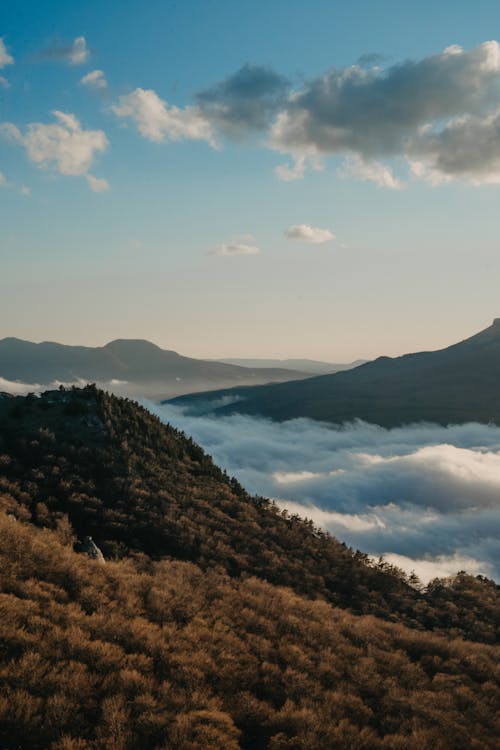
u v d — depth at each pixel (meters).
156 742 10.14
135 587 17.98
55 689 10.70
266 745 11.53
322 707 13.53
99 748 9.48
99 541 34.56
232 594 20.95
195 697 12.00
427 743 12.95
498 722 15.46
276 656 15.88
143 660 12.84
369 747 12.25
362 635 19.94
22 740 9.32
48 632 12.66
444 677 17.83
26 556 16.91
